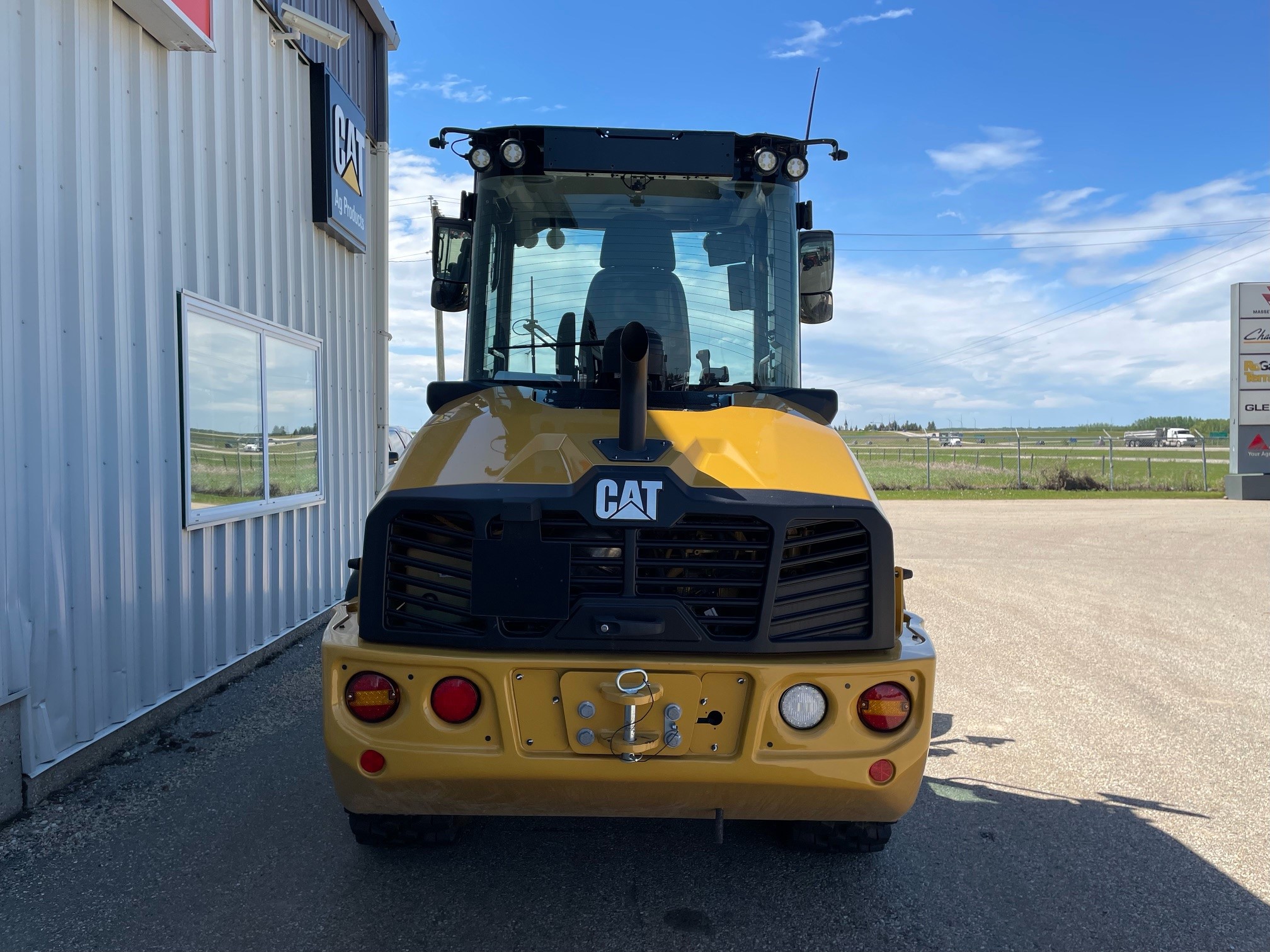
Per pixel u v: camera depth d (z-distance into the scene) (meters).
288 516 7.16
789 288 4.00
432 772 2.66
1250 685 6.23
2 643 3.74
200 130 5.59
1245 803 4.21
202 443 5.54
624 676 2.60
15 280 3.88
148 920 3.02
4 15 3.82
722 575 2.73
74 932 2.94
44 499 4.02
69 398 4.25
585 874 3.44
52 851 3.52
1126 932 3.08
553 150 3.90
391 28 10.13
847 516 2.75
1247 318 24.19
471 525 2.76
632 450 2.90
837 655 2.76
